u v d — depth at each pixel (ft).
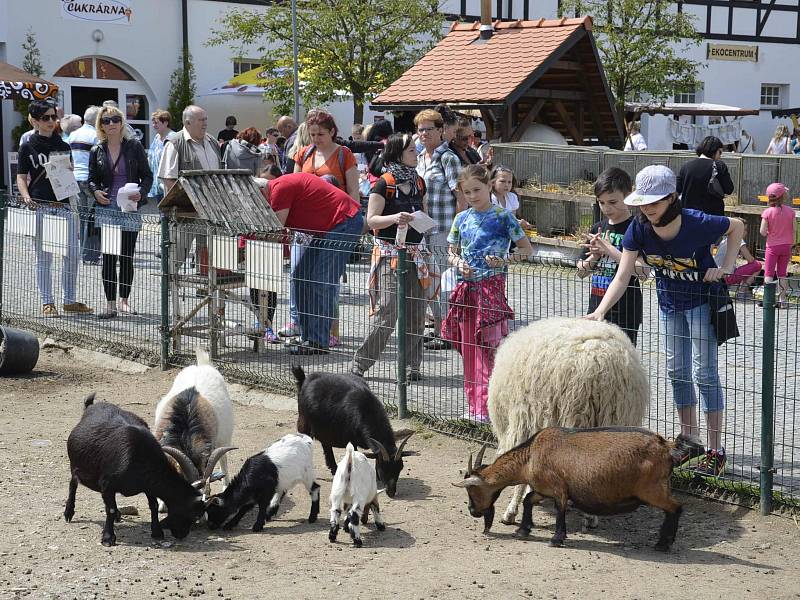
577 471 16.76
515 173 54.75
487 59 57.52
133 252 34.78
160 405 20.45
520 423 18.63
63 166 36.55
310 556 16.83
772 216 41.68
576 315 24.49
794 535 18.10
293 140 51.01
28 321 35.99
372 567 16.29
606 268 21.52
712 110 83.46
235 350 31.45
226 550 17.11
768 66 106.22
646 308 36.83
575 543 17.65
